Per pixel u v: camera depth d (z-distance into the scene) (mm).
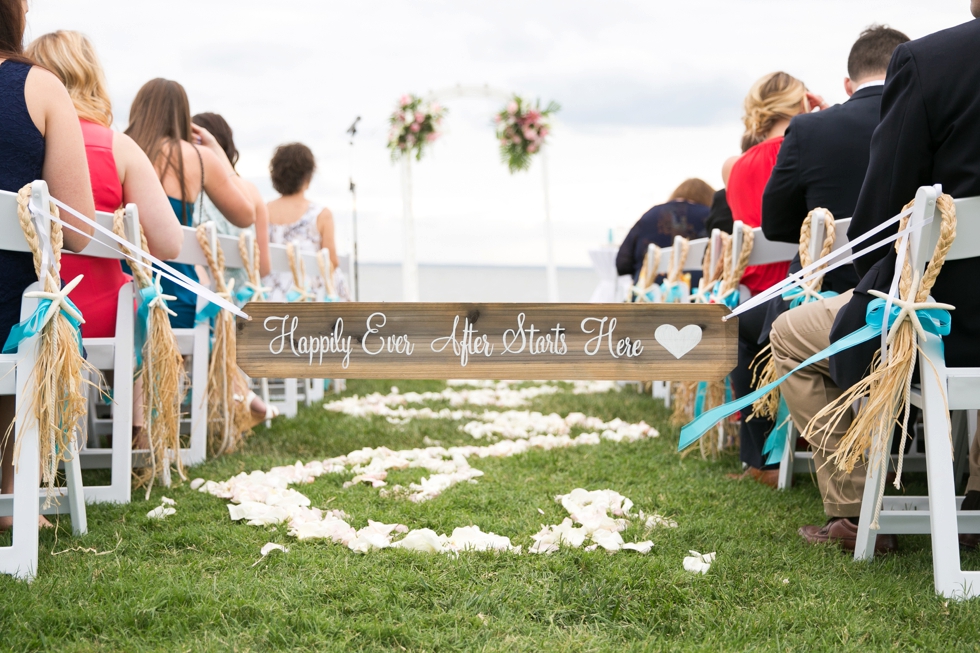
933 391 1771
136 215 2504
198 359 3283
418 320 1795
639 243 5410
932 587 1854
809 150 2629
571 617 1744
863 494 2086
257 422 3842
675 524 2379
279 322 1792
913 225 1728
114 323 2645
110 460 2775
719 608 1762
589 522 2332
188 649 1520
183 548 2146
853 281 2428
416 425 4250
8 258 1965
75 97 2742
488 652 1536
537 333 1798
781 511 2580
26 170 2078
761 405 2652
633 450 3553
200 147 3723
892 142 1844
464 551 2064
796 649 1577
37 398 1865
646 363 1807
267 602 1736
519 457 3348
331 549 2115
